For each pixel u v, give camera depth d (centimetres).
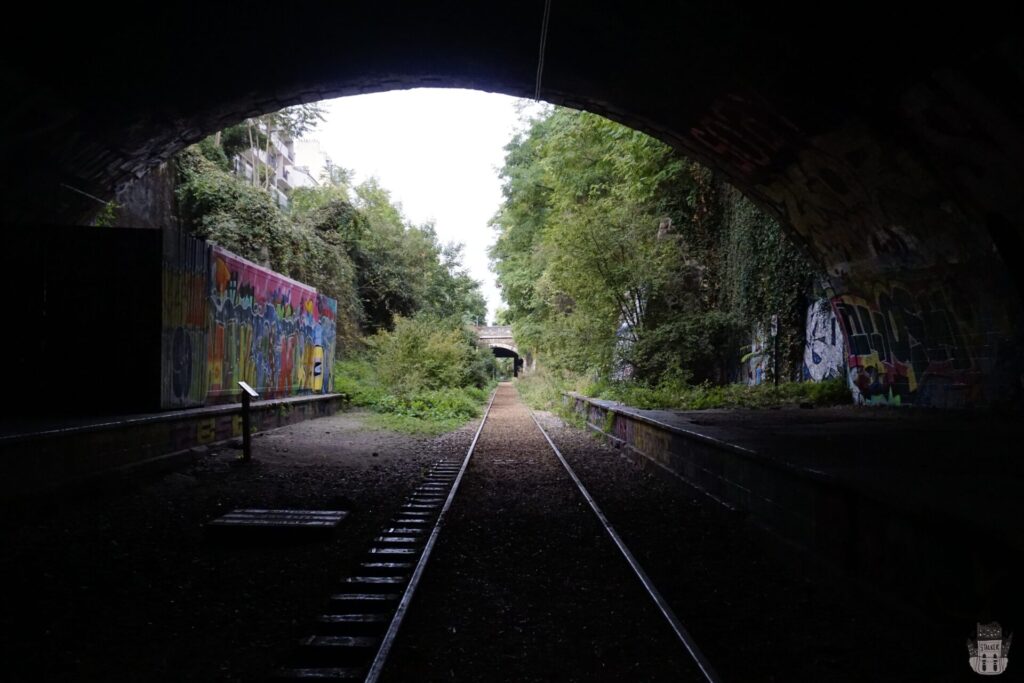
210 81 1183
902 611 460
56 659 424
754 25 921
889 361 1433
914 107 911
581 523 796
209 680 397
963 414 1192
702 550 687
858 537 536
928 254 1166
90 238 1130
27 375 1112
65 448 834
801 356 1983
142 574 594
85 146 1198
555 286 2362
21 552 643
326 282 2861
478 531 756
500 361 9488
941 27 755
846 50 882
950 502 453
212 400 1416
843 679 398
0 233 1116
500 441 1697
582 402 2200
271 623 488
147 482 986
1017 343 1061
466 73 1268
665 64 1109
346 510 855
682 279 2238
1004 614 378
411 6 1054
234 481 1047
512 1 1037
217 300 1435
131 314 1128
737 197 2125
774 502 693
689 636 445
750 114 1148
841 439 864
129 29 988
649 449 1266
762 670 411
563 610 514
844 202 1241
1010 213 956
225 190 2322
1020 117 797
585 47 1136
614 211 2180
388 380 2605
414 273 3594
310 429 1777
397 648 437
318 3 1034
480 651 441
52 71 991
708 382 2052
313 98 1343
